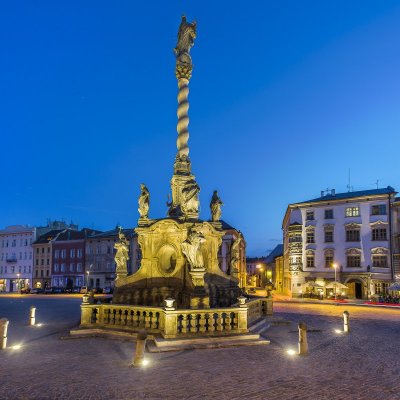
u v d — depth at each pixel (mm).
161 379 8836
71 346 12180
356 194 45688
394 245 41469
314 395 7875
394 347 12570
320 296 42281
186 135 18703
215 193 19344
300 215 47750
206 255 17859
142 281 17203
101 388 8242
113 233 65625
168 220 16938
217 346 11875
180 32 19125
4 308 27125
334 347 12469
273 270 85000
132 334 13016
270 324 16359
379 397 7797
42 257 72875
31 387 8312
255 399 7641
